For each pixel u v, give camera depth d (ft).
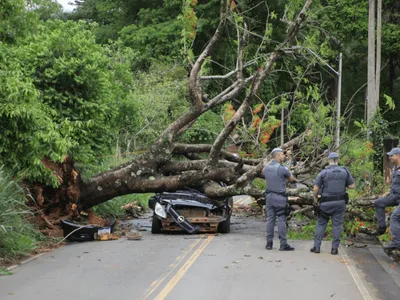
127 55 93.04
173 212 46.88
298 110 52.11
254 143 55.21
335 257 37.81
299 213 48.47
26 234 39.37
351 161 50.37
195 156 57.06
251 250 40.06
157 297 26.68
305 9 48.08
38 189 44.80
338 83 99.60
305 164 49.32
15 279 30.25
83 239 43.78
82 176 49.21
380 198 41.70
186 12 49.98
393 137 53.52
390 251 37.04
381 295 27.94
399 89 160.25
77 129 50.08
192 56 51.06
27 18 56.49
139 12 133.18
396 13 143.95
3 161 42.57
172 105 104.58
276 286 29.22
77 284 29.17
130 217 59.16
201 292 27.76
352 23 133.49
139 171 48.57
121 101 67.67
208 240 44.50
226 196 47.91
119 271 32.45
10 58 50.26
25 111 41.29
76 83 51.42
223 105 56.29
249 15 110.63
